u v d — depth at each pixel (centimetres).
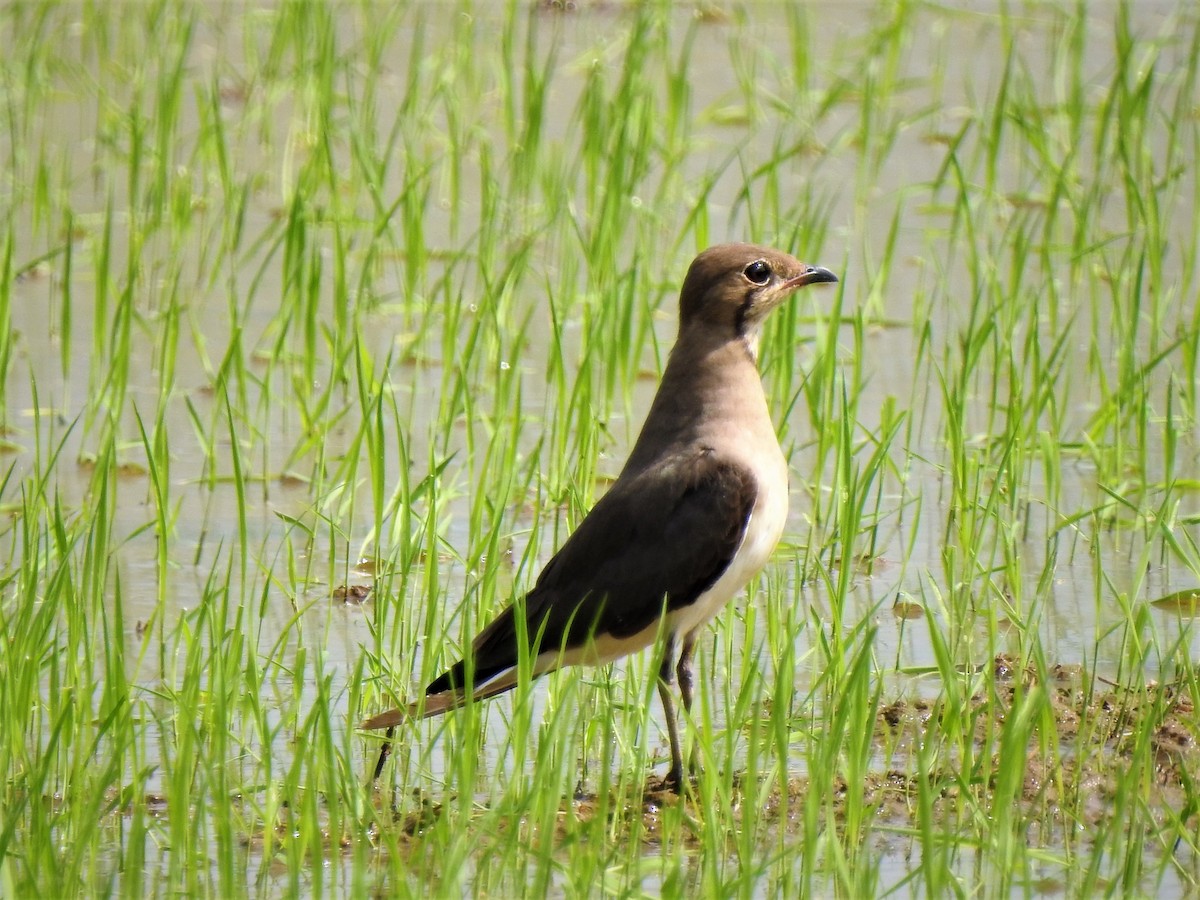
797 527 1420
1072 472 1502
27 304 1806
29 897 913
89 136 2206
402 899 916
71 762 1071
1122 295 1786
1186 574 1338
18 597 1204
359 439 1376
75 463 1510
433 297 1652
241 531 1246
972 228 1756
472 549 1302
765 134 2189
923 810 928
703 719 1028
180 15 2453
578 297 1739
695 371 1155
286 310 1703
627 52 2252
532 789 966
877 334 1728
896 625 1278
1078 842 1019
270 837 991
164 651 1230
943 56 2377
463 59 2262
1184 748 1104
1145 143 2028
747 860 938
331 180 1872
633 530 1118
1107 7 2531
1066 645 1241
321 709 1005
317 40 2330
